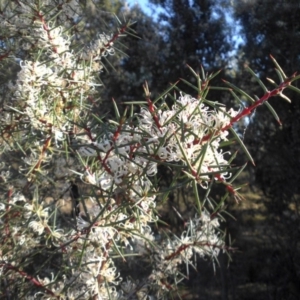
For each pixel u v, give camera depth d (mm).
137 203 1586
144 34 8039
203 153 1316
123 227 1823
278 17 7055
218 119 1443
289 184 7062
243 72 7512
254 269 7078
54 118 1974
